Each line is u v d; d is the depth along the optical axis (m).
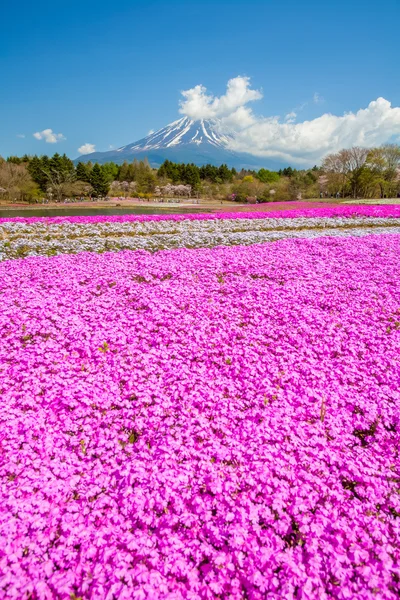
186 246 18.05
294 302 10.16
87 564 3.50
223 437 5.16
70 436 5.22
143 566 3.43
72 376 6.57
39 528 3.84
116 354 7.42
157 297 10.48
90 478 4.46
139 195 100.12
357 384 6.47
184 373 6.59
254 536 3.77
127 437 5.28
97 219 29.70
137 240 18.72
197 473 4.45
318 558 3.52
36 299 10.10
